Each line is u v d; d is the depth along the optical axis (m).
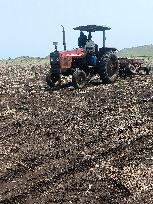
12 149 8.66
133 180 6.79
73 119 11.00
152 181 6.71
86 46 17.33
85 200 6.18
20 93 16.23
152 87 15.80
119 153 8.08
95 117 11.09
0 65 37.03
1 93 16.42
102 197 6.25
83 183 6.78
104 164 7.54
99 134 9.43
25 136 9.60
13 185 6.82
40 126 10.45
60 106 12.88
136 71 20.02
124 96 14.05
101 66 17.19
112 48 18.02
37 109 12.62
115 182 6.76
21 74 25.14
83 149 8.42
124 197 6.22
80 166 7.50
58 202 6.16
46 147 8.69
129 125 10.06
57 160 7.86
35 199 6.28
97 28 17.45
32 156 8.16
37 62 40.88
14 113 12.24
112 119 10.77
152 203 5.96
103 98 13.85
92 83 17.72
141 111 11.52
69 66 16.89
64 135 9.50
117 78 19.09
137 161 7.61
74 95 14.77
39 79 21.44
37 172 7.32
